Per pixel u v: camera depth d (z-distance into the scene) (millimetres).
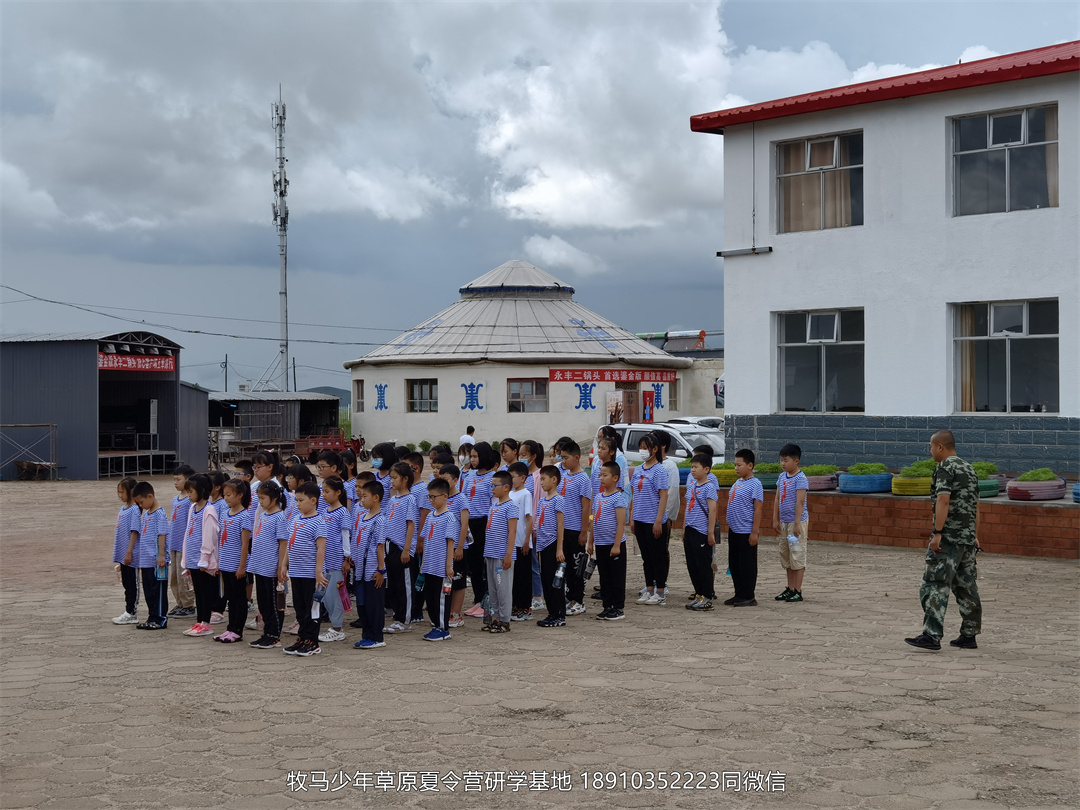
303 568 8812
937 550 8586
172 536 10852
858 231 16688
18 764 5953
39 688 7688
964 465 8586
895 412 16359
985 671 7840
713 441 19406
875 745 6098
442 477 9656
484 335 43844
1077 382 14680
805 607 10711
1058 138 14883
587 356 41906
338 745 6230
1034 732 6328
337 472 10633
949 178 15883
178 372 37625
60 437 33875
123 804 5324
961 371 15961
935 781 5504
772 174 17672
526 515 10125
